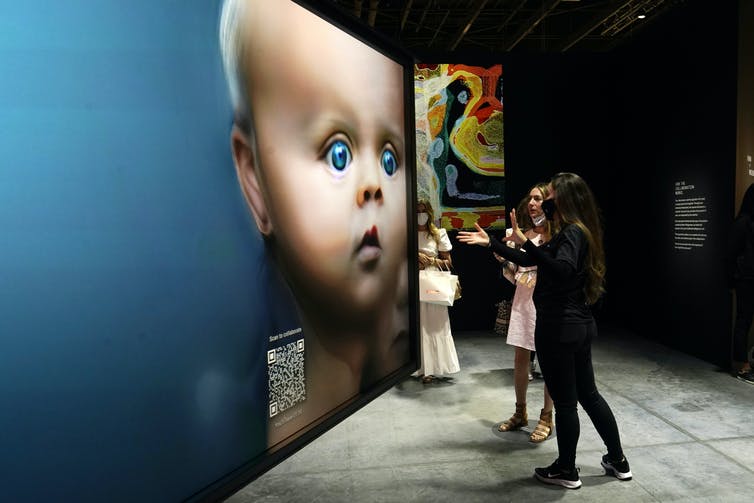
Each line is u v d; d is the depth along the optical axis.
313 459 2.95
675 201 5.10
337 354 1.67
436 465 2.83
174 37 1.06
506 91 6.24
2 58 0.79
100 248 0.91
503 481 2.62
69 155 0.87
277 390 1.38
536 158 6.32
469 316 6.42
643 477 2.62
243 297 1.25
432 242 4.19
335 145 1.63
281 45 1.39
